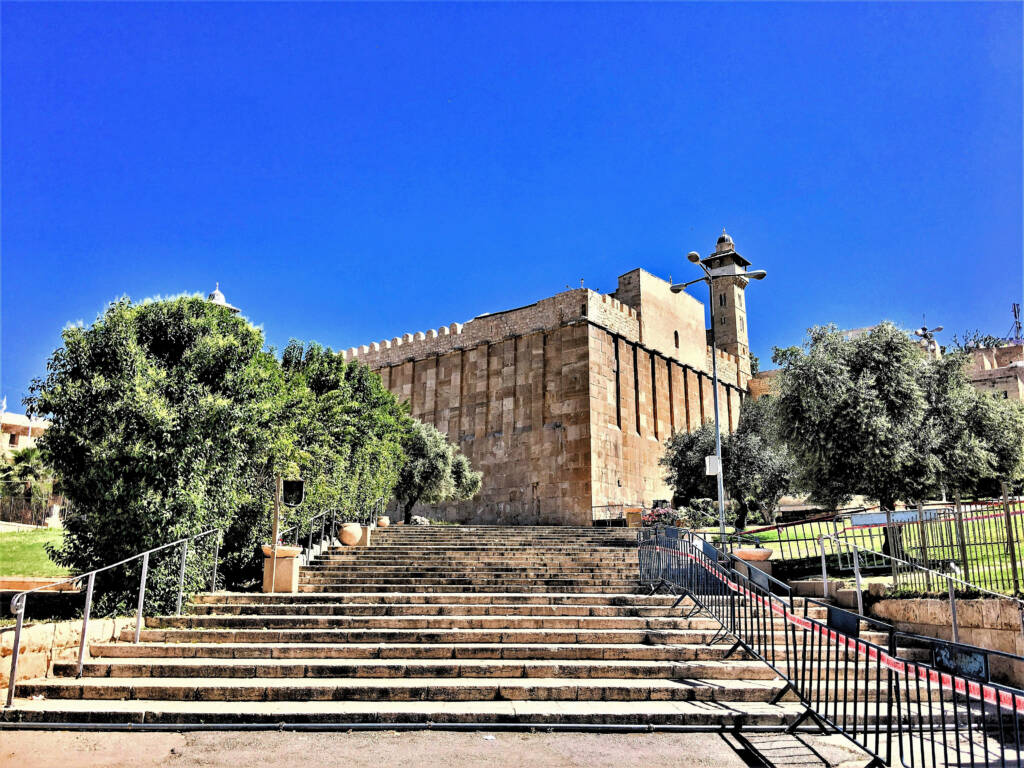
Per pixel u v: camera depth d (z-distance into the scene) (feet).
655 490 140.46
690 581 38.42
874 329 66.33
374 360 163.53
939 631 32.78
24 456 105.40
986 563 34.50
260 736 22.94
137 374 37.27
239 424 39.73
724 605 33.96
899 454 59.00
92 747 21.65
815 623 24.86
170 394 38.34
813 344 66.54
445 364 151.12
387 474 81.00
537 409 134.51
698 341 166.81
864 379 62.08
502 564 50.78
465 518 139.23
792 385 64.80
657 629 35.83
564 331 134.51
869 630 35.91
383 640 33.35
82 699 26.02
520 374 139.13
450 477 118.21
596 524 116.16
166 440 36.78
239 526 47.60
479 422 142.20
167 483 36.65
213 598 39.09
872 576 45.11
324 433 60.39
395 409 97.04
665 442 145.89
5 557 56.59
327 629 34.45
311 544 53.83
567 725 24.06
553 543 64.90
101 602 35.55
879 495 61.52
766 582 29.63
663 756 21.43
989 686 17.67
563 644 33.17
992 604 30.25
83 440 36.11
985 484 73.67
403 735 23.22
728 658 31.53
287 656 30.91
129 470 36.06
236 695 26.12
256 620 35.60
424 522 115.85
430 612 37.68
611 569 50.67
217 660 30.01
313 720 24.06
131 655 30.81
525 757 21.15
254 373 42.32
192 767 19.92
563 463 128.47
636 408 140.67
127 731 23.31
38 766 19.84
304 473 55.93
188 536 37.42
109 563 36.37
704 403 163.22
